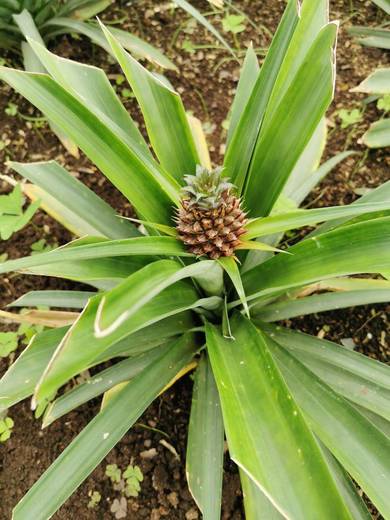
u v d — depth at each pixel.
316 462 0.39
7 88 1.02
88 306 0.40
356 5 1.10
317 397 0.52
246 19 1.09
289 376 0.54
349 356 0.59
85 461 0.50
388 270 0.44
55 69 0.52
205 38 1.08
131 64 0.54
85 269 0.52
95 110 0.46
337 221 0.63
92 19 1.10
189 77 1.03
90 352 0.39
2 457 0.72
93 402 0.76
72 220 0.73
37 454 0.72
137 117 1.00
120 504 0.68
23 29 0.88
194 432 0.58
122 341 0.58
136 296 0.37
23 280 0.85
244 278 0.57
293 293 0.70
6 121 0.99
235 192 0.58
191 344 0.63
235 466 0.70
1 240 0.88
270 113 0.54
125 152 0.52
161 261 0.43
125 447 0.72
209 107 1.00
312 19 0.53
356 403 0.64
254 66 0.67
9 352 0.77
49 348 0.54
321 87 0.51
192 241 0.48
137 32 1.09
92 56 1.06
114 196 0.92
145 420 0.74
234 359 0.51
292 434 0.41
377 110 0.97
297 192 0.72
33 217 0.90
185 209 0.50
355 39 1.05
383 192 0.60
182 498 0.68
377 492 0.44
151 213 0.54
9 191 0.92
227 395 0.45
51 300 0.66
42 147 0.96
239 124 0.56
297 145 0.54
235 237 0.49
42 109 0.50
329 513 0.38
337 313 0.80
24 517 0.47
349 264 0.46
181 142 0.57
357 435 0.48
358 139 0.95
